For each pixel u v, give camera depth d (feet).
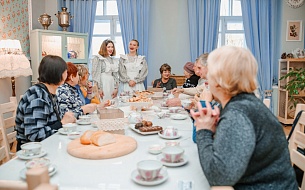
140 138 5.23
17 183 2.19
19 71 13.50
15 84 15.51
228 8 19.11
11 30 15.06
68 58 16.99
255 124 3.03
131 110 7.83
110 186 3.23
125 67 14.57
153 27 19.27
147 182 3.24
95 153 4.07
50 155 4.26
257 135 3.03
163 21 19.21
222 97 3.48
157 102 10.28
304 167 4.58
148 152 4.39
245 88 3.24
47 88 6.01
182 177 3.49
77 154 4.11
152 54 19.43
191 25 18.48
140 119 6.35
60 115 6.97
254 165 3.11
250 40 18.37
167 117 7.41
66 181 3.35
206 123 3.37
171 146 4.27
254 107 3.10
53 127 5.75
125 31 18.52
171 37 19.26
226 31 19.21
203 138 3.28
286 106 17.34
